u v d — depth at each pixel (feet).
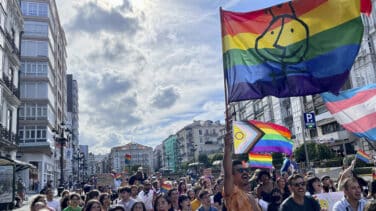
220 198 26.71
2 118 86.22
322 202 21.27
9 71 96.73
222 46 18.93
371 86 24.11
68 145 197.47
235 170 13.83
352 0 18.17
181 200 23.94
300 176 15.62
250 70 18.80
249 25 19.22
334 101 24.56
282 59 18.66
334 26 18.25
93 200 18.89
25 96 144.15
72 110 318.65
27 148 137.39
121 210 18.80
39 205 19.63
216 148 413.80
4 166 56.90
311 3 18.74
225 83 17.95
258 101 224.94
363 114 23.58
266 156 40.68
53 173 173.88
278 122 188.96
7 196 56.44
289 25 18.89
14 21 100.27
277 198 19.22
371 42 115.75
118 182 62.23
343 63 17.84
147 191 29.78
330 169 73.46
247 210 12.93
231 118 14.56
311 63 18.34
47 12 154.10
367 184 24.99
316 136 146.10
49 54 153.48
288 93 18.30
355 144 116.98
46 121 145.18
